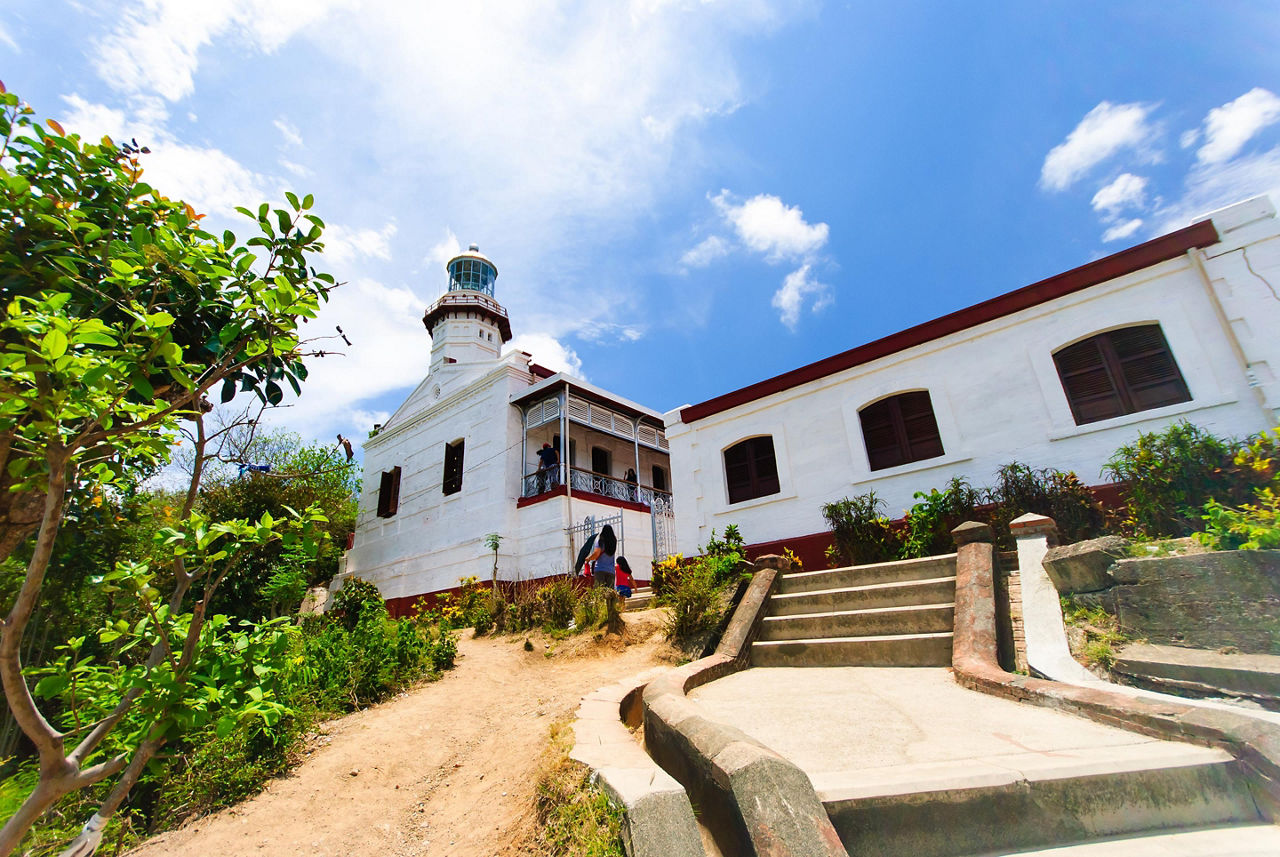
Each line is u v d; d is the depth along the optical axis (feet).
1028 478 24.99
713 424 39.32
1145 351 25.57
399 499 63.26
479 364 59.41
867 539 28.73
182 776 14.84
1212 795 8.23
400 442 66.18
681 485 39.88
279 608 37.19
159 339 7.58
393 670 22.68
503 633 30.48
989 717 11.62
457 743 16.79
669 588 27.58
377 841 12.42
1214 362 23.62
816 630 19.85
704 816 8.49
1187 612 13.32
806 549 33.14
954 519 25.64
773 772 7.56
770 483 36.37
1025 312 28.58
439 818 12.91
